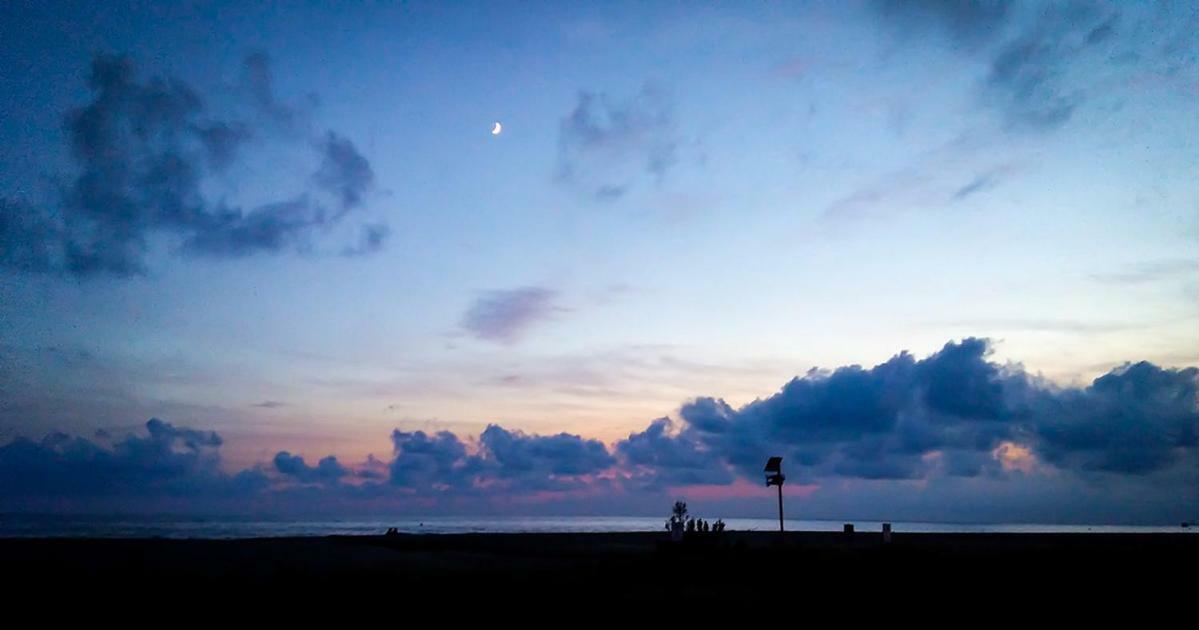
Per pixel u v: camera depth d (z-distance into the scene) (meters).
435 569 22.92
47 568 21.02
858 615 15.11
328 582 19.09
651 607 15.73
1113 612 15.85
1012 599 17.66
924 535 57.16
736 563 26.09
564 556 29.22
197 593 16.69
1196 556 31.58
